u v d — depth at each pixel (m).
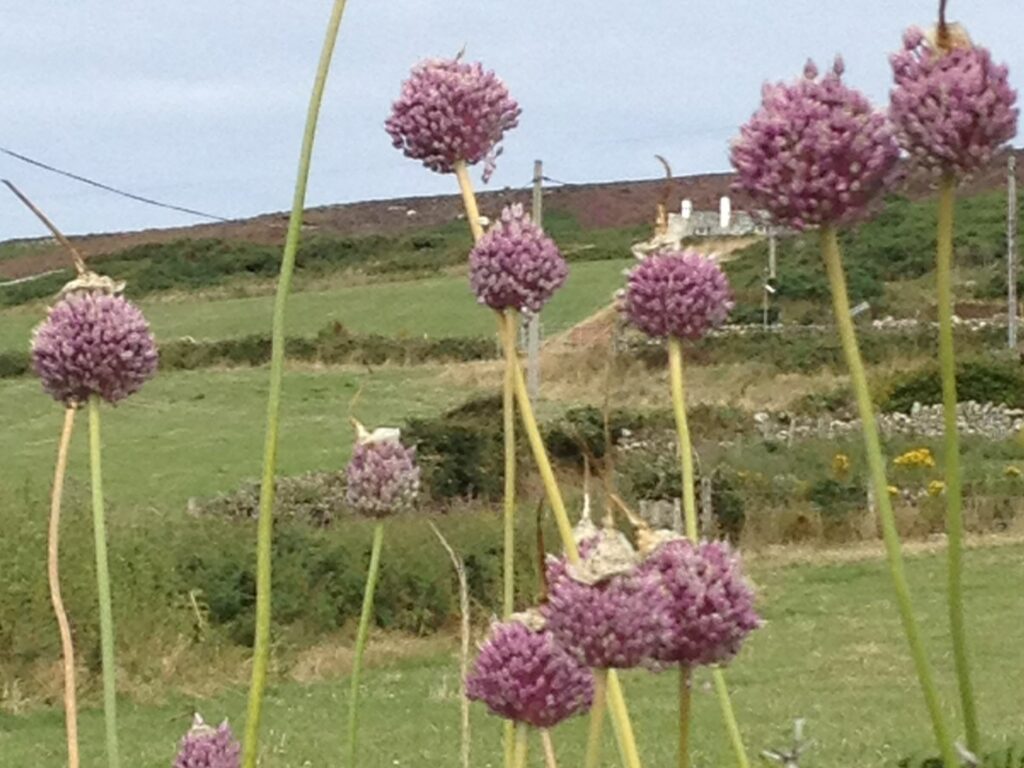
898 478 27.44
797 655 17.06
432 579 18.83
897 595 2.21
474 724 14.21
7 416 40.00
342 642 18.44
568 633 2.46
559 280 3.50
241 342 48.38
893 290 44.16
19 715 14.91
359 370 45.69
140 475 32.22
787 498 25.19
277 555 18.48
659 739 12.80
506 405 3.49
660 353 36.03
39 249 69.94
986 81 2.20
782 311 42.66
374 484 4.21
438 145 3.55
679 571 2.47
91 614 15.73
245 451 34.78
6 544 15.60
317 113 2.46
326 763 12.65
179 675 16.19
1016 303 42.84
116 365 3.39
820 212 2.30
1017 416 32.41
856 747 12.27
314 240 69.44
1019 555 22.64
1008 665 15.98
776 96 2.33
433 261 65.06
